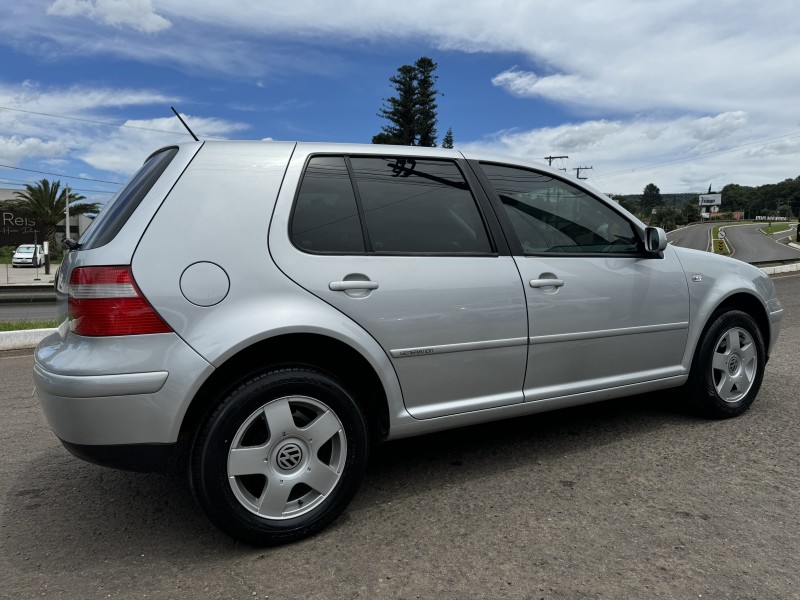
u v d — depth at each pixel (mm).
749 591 2113
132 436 2254
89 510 2875
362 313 2600
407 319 2699
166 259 2316
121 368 2221
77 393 2199
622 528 2562
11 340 7262
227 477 2330
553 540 2475
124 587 2207
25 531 2664
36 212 47562
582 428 3854
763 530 2529
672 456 3350
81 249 2494
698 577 2197
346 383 2773
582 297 3221
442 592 2133
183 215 2400
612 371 3406
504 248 3049
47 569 2342
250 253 2445
